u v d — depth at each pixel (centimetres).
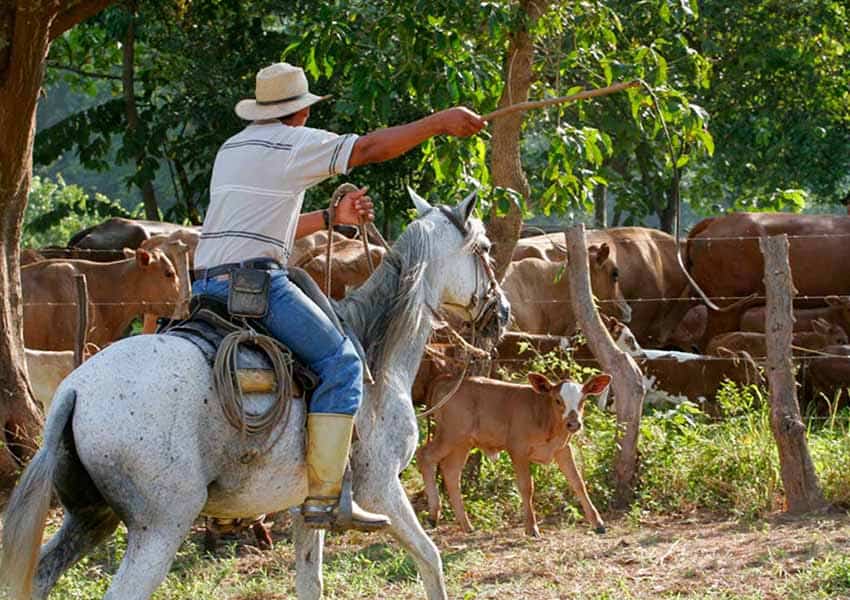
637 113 1459
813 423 1689
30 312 1602
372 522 741
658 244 2169
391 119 2212
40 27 1270
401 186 2423
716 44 2600
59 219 2855
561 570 1041
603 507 1305
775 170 2836
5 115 1305
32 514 624
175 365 671
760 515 1242
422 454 1258
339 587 998
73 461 666
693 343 2180
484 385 1245
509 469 1363
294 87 738
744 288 2062
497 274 1522
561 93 1731
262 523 1154
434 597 793
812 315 1939
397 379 802
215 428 679
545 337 1670
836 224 2075
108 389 656
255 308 704
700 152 1522
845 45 2636
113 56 2797
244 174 717
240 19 2467
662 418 1446
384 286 811
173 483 661
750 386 1514
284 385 700
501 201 1393
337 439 712
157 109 2609
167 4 2442
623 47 2191
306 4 2422
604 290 1933
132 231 2139
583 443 1370
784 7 2592
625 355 1340
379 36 1444
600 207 2980
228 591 1007
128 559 659
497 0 1467
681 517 1259
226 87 2391
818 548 1055
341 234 1941
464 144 1449
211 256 722
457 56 1459
